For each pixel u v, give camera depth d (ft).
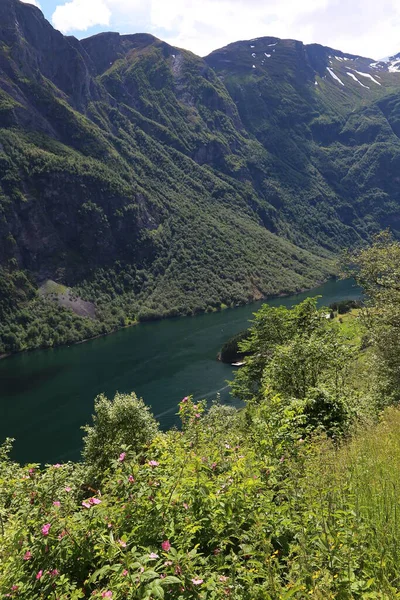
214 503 15.08
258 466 18.11
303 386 53.42
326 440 29.09
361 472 18.38
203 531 14.84
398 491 15.66
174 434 24.47
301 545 12.65
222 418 51.08
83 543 14.35
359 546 12.57
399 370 70.13
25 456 168.55
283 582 12.40
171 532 13.66
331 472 18.75
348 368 65.57
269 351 90.99
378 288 85.97
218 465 19.58
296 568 11.99
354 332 87.66
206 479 16.14
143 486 15.47
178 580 10.78
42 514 15.52
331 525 13.38
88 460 74.13
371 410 47.50
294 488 16.10
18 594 12.95
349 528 13.24
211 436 26.37
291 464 18.65
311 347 55.52
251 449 20.80
